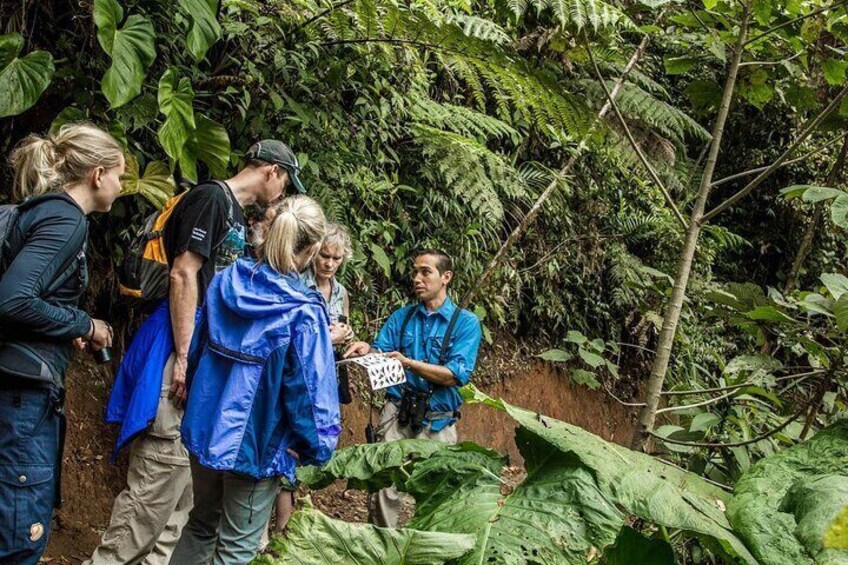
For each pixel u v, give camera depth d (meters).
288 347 2.68
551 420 2.46
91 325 2.64
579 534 2.11
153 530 3.14
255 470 2.65
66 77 3.73
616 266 7.78
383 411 4.01
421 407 3.84
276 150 3.40
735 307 3.26
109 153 2.67
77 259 2.58
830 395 3.30
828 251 9.40
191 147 3.49
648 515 2.14
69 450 3.96
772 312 2.88
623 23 3.72
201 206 3.11
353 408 5.56
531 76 3.87
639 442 2.89
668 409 2.95
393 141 5.77
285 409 2.67
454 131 6.14
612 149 5.62
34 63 3.18
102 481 4.08
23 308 2.37
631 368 8.37
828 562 1.76
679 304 2.90
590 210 7.77
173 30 3.98
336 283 3.98
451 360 3.84
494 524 2.14
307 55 4.66
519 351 7.20
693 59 3.62
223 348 2.70
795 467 2.32
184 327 3.06
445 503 2.35
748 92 3.62
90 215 4.11
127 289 3.21
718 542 2.23
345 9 4.62
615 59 5.12
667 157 6.38
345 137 5.15
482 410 6.67
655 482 2.27
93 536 3.86
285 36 4.46
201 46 3.29
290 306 2.68
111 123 3.60
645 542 2.28
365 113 5.33
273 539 2.01
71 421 4.01
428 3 4.71
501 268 6.55
